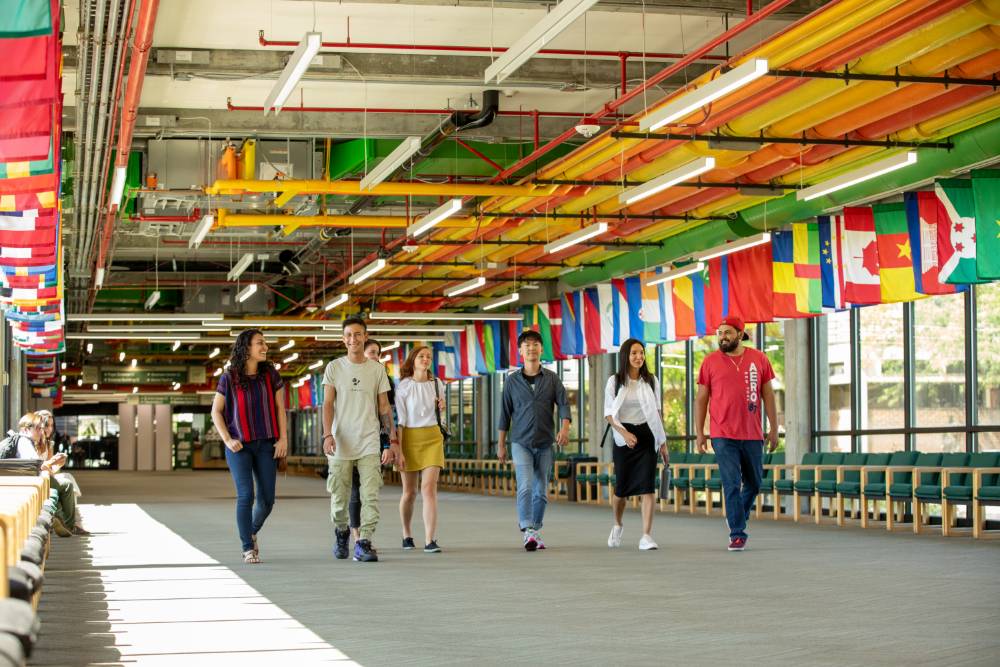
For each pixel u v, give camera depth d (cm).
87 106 1190
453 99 1479
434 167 1608
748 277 1686
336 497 877
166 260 2880
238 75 1289
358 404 871
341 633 518
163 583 720
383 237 2072
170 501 2058
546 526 1331
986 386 1446
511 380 977
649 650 470
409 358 964
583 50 1298
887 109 1138
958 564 841
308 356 4384
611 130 1255
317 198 1803
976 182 1188
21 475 848
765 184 1498
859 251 1434
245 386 853
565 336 2225
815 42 978
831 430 1750
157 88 1406
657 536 1157
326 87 1416
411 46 1249
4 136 684
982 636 504
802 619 558
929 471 1273
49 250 1184
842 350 1730
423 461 953
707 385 960
